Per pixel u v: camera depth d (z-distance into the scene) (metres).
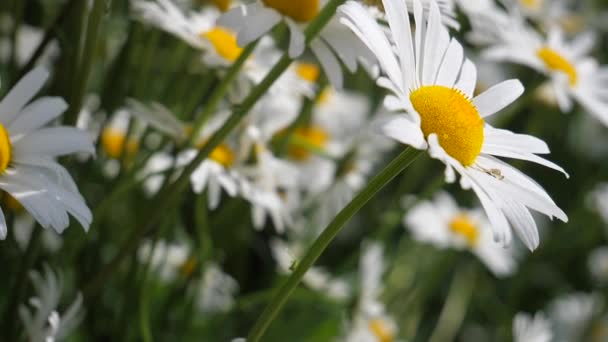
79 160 0.44
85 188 0.43
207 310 0.47
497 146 0.37
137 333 0.45
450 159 0.35
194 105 0.44
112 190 0.42
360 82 0.52
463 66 0.37
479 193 0.35
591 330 0.59
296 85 0.44
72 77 0.38
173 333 0.46
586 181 0.64
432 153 0.34
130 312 0.44
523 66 0.60
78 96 0.38
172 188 0.39
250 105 0.38
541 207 0.36
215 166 0.43
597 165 0.65
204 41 0.42
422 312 0.57
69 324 0.39
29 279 0.41
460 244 0.54
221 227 0.46
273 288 0.50
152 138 0.46
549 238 0.60
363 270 0.50
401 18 0.35
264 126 0.45
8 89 0.39
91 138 0.36
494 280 0.60
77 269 0.44
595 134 0.66
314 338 0.49
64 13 0.39
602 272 0.61
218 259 0.46
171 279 0.47
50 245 0.44
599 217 0.60
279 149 0.46
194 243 0.47
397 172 0.35
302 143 0.46
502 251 0.55
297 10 0.39
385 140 0.52
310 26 0.38
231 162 0.44
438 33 0.36
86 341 0.44
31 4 0.45
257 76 0.43
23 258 0.39
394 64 0.35
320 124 0.52
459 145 0.35
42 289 0.39
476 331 0.57
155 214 0.39
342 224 0.35
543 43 0.48
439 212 0.55
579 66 0.48
